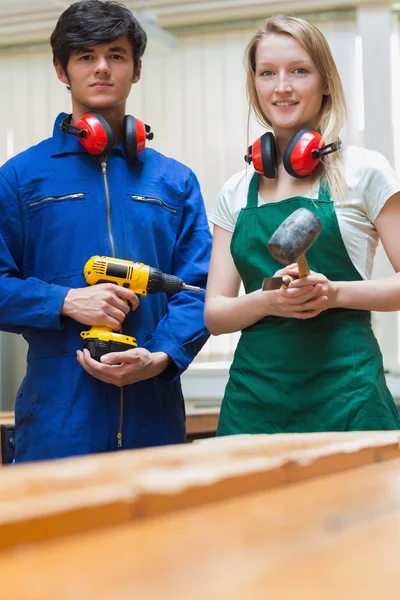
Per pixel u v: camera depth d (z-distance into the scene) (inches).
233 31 161.9
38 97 171.8
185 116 163.0
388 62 152.6
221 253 74.2
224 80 161.8
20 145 172.1
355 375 66.0
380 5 152.6
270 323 68.8
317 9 156.5
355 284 65.2
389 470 38.7
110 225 78.8
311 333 67.1
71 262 77.9
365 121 153.1
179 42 164.6
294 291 63.4
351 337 66.9
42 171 79.4
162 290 76.7
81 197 78.6
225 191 74.9
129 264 75.9
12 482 28.2
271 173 70.7
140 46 82.0
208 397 154.9
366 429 65.0
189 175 86.0
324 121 72.4
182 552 21.2
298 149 68.1
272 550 21.3
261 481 32.0
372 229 68.9
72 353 76.4
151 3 160.2
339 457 38.1
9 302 75.1
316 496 30.7
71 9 79.2
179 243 83.4
